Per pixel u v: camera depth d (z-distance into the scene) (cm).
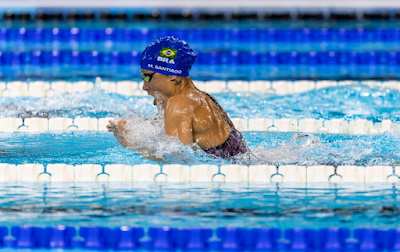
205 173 1191
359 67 2750
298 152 1313
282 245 873
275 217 923
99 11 3506
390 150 1366
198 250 873
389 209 970
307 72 2625
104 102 1988
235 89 2316
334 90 2180
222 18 3522
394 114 1838
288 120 1734
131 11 3522
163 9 3538
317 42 3097
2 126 1697
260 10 3538
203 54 2792
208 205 991
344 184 1176
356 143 1442
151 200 1024
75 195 1068
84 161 1268
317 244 873
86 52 2761
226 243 872
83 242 879
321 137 1595
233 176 1188
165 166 1195
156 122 1205
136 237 874
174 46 1130
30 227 880
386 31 3098
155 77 1134
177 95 1135
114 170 1204
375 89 2178
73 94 2098
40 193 1086
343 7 3509
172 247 874
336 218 918
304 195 1070
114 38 3083
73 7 3500
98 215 931
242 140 1224
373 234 869
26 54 2739
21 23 3331
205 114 1132
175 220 905
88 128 1723
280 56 2794
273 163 1234
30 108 1895
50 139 1538
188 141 1114
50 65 2742
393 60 2767
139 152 1182
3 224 888
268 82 2320
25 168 1216
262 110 1925
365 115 1830
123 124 1197
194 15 3525
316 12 3509
